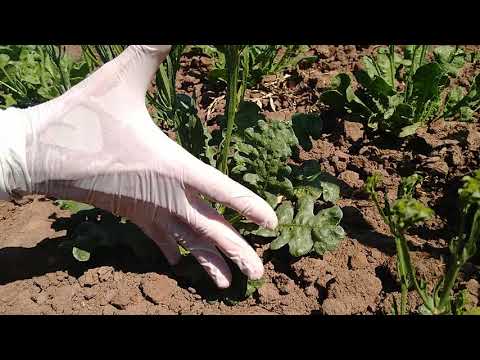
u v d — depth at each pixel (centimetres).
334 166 38
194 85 46
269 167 33
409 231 33
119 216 35
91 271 32
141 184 30
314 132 36
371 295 30
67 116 31
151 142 30
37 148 31
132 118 30
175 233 31
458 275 30
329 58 47
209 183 29
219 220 31
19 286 33
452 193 35
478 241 32
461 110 39
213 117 42
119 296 31
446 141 37
